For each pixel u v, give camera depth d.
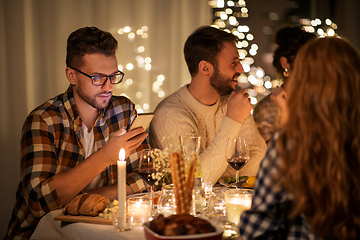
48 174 1.53
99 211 1.27
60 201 1.44
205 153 1.81
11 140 2.47
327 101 0.81
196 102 2.09
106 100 1.70
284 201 0.86
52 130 1.63
